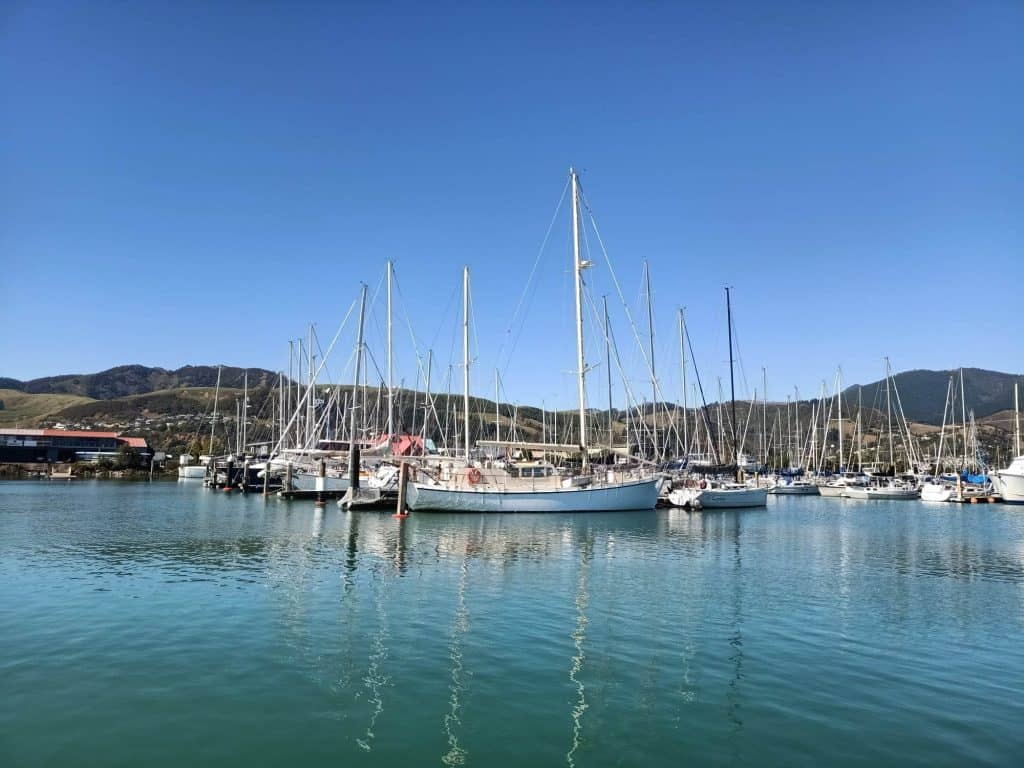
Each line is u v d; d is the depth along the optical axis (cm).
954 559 2970
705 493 5809
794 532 4072
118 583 2180
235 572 2398
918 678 1362
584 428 5341
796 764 984
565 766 968
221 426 17812
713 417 9919
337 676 1321
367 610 1845
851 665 1437
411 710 1159
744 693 1261
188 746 1014
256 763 964
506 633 1634
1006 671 1413
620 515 4981
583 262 5412
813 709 1191
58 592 2038
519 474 5191
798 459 11231
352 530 3772
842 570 2633
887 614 1895
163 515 4634
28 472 11556
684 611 1889
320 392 9906
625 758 995
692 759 993
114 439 14825
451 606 1906
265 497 6256
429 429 10694
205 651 1466
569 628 1692
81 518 4378
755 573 2525
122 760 968
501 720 1123
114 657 1418
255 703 1180
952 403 10288
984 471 9619
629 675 1352
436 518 4503
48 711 1134
